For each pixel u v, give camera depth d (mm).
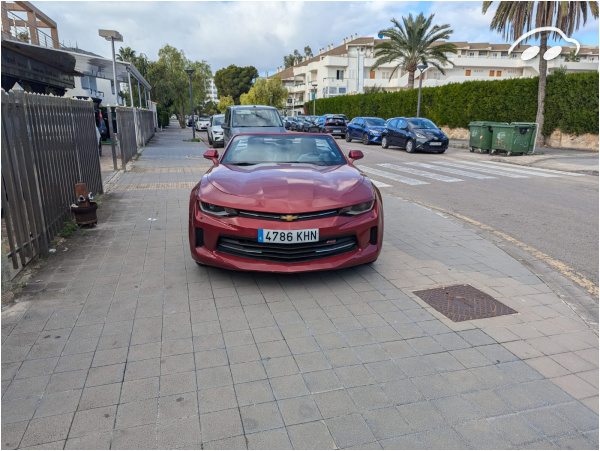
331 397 2535
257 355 2953
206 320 3424
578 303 3936
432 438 2240
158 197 8383
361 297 3895
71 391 2564
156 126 41500
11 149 4215
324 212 3934
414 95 31344
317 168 4855
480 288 4180
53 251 5043
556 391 2635
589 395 2604
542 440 2244
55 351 2975
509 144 16969
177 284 4117
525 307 3783
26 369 2771
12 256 4195
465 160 16250
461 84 26531
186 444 2176
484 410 2455
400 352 3016
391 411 2430
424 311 3646
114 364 2834
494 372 2809
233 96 89000
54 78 18969
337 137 29672
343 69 64625
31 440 2188
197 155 17359
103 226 6223
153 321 3398
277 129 13422
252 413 2396
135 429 2270
